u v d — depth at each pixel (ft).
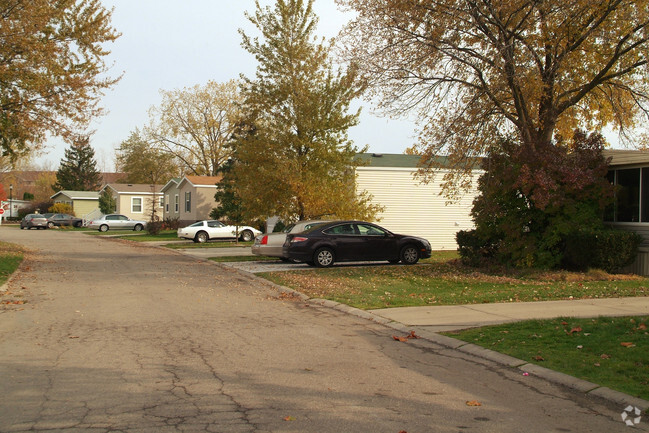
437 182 94.27
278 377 20.18
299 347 25.02
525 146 51.55
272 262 66.74
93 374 20.25
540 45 52.34
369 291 41.93
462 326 29.17
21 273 53.26
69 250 86.84
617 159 55.11
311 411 16.62
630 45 53.26
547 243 52.85
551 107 55.06
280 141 69.97
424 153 57.06
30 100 66.64
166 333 27.61
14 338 26.14
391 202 92.63
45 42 64.80
